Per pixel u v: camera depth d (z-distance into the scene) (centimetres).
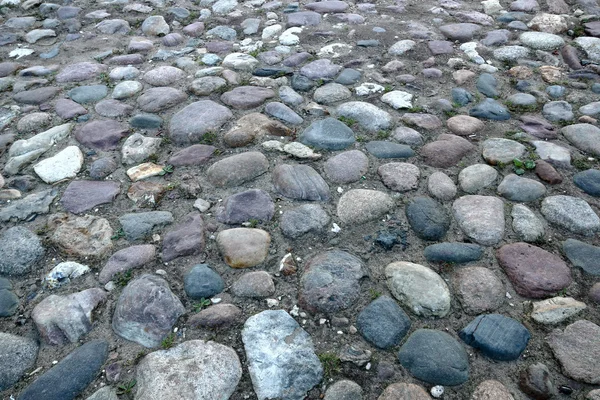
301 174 243
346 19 400
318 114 289
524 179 238
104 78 336
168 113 296
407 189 237
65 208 236
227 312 184
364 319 182
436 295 186
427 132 274
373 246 211
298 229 217
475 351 173
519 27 377
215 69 333
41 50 381
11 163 264
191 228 219
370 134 274
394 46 357
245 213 225
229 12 423
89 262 209
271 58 347
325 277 194
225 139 269
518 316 183
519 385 163
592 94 301
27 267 210
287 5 430
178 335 180
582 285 192
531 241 210
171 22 410
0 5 446
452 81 318
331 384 165
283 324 182
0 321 189
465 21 391
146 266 205
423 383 164
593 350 169
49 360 175
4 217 232
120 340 179
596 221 216
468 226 216
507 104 296
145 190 243
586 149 257
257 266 204
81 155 267
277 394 162
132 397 162
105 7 443
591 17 384
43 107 308
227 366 168
